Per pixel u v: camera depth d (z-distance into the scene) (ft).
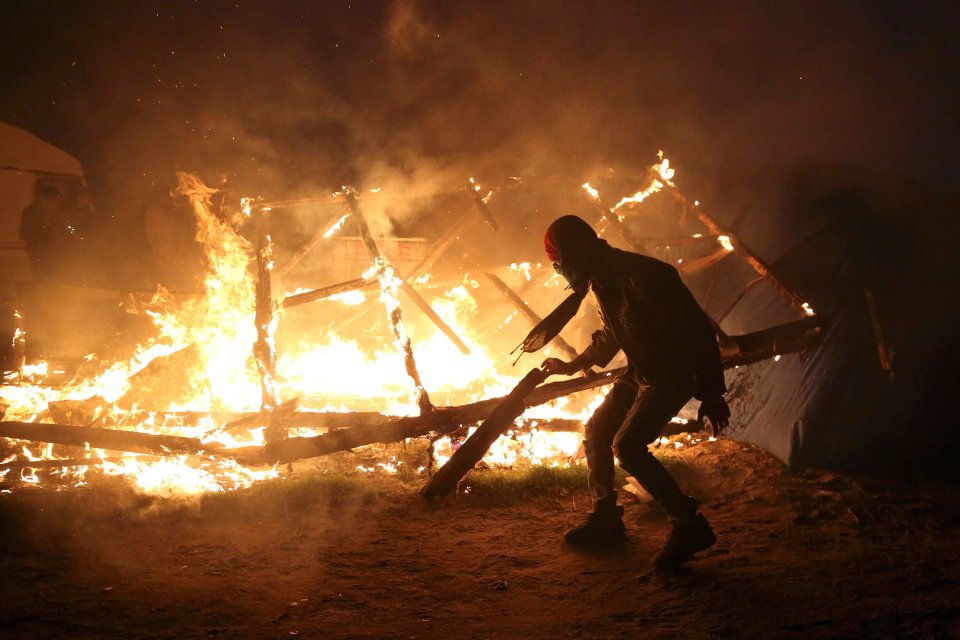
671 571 12.97
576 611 11.55
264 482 17.52
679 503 13.06
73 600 11.84
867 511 15.81
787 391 20.25
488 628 10.98
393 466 19.69
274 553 13.98
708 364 13.00
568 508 16.55
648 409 13.37
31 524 15.14
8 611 11.35
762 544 14.30
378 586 12.52
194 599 11.95
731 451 20.12
